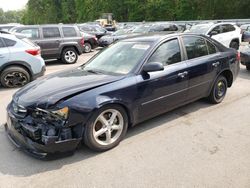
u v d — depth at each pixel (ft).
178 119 16.10
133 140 13.62
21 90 13.71
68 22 236.84
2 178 10.79
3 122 16.49
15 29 37.35
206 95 17.74
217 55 17.97
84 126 11.73
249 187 9.87
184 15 135.54
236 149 12.55
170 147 12.87
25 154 12.51
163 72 14.44
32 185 10.34
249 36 47.16
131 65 14.06
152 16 152.25
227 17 120.57
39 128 11.35
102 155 12.30
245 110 17.42
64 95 11.61
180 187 9.98
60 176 10.84
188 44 16.43
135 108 13.46
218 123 15.49
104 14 164.76
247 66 29.27
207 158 11.84
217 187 9.92
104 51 16.72
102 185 10.23
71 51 40.83
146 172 10.94
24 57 25.22
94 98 11.88
